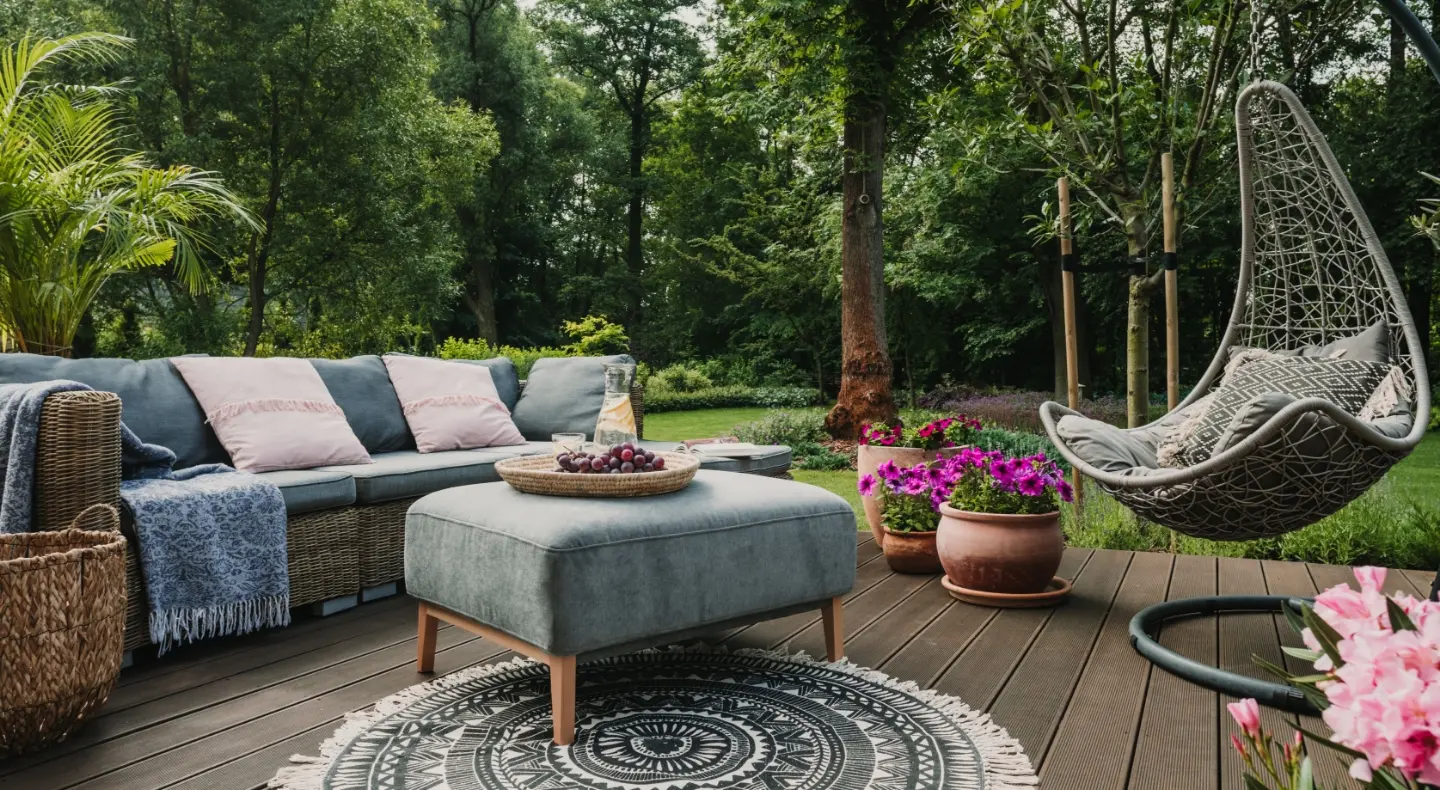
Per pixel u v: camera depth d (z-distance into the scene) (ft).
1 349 15.71
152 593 8.21
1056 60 14.57
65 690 6.27
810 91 27.40
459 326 73.05
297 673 8.02
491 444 13.34
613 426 8.57
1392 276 9.32
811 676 7.79
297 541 9.66
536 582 6.48
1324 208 9.94
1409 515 12.68
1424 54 5.98
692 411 51.98
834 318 55.01
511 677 7.82
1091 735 6.47
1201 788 5.61
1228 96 13.42
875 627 9.23
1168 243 12.79
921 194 41.39
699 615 7.16
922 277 42.70
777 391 54.39
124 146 37.11
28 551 7.26
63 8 36.60
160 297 42.09
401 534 10.96
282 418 10.97
